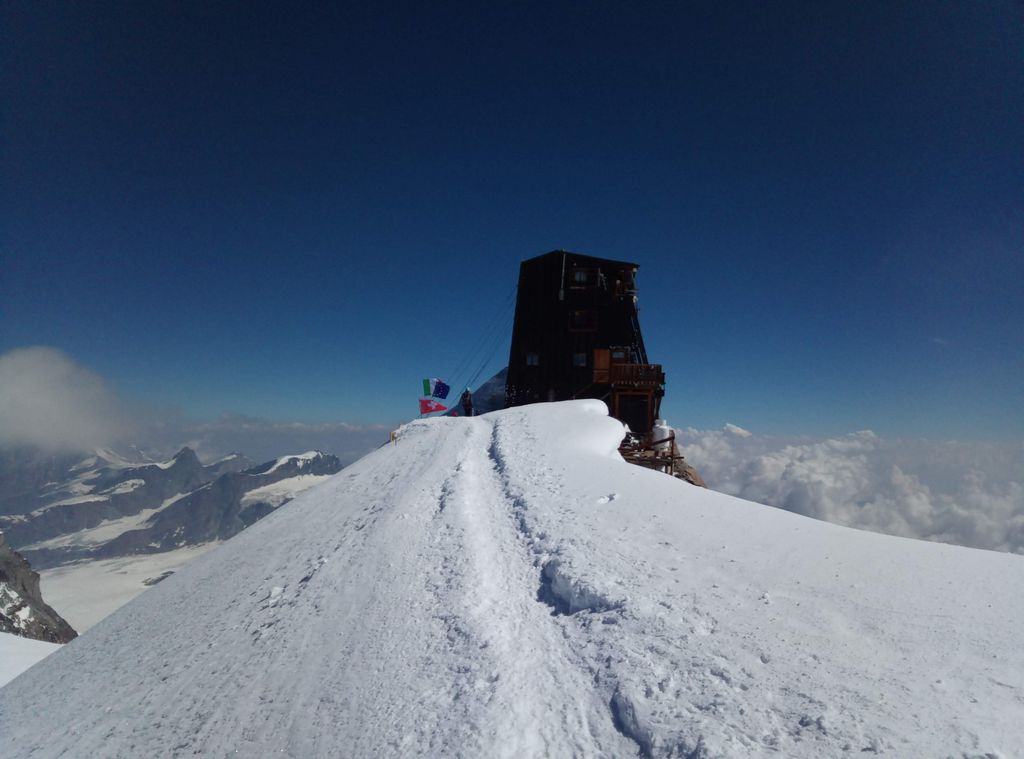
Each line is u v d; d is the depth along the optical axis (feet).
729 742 11.20
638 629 16.42
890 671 12.41
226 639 25.57
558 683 15.06
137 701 22.45
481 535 29.30
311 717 16.60
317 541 37.45
